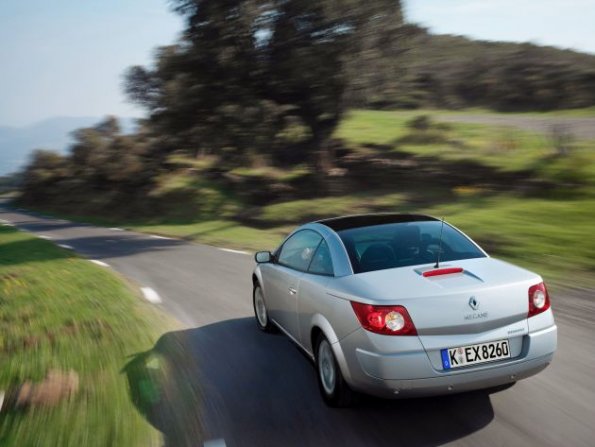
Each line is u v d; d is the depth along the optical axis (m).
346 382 4.27
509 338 4.02
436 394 3.94
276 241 16.83
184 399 4.74
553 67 63.53
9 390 4.89
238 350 6.09
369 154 30.66
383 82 28.11
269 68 27.77
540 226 13.33
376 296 4.00
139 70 40.59
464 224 14.70
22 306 8.34
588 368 5.09
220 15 26.86
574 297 7.80
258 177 32.16
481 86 65.62
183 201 31.34
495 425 4.05
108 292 9.48
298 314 5.21
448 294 3.93
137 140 40.22
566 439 3.81
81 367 5.48
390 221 5.23
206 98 28.28
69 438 3.95
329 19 26.08
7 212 48.81
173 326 7.28
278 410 4.48
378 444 3.88
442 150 28.11
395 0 27.02
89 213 37.31
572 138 23.33
